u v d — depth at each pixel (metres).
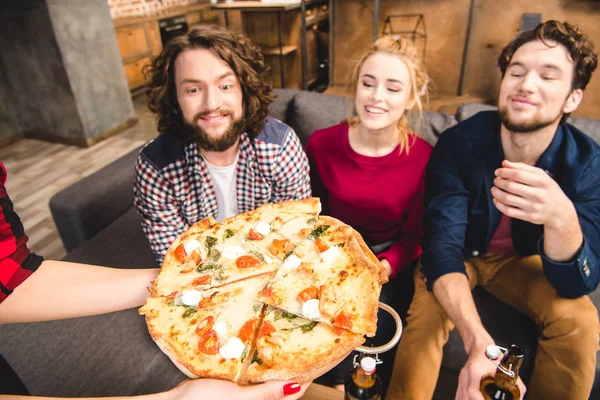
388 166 1.50
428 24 4.11
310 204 1.18
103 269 0.97
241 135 1.35
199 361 0.83
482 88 4.25
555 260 1.17
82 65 3.83
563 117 1.28
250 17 4.51
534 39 1.13
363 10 4.22
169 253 1.06
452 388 1.43
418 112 1.59
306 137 1.96
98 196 1.85
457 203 1.36
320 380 1.42
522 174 1.02
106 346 1.38
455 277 1.25
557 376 1.20
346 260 1.00
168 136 1.32
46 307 0.87
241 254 1.05
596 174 1.22
